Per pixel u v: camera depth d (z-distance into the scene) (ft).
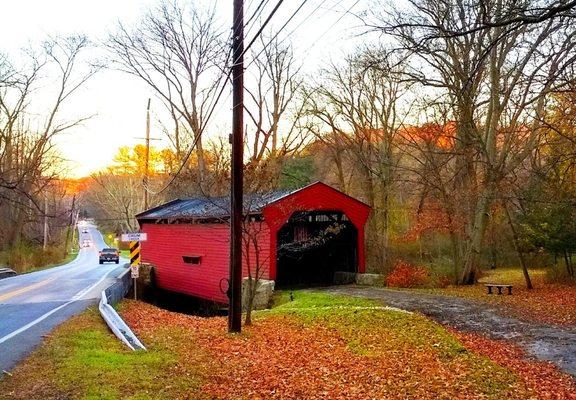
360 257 72.28
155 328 38.73
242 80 36.35
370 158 101.30
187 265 74.64
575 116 47.98
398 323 39.01
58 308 45.75
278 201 62.13
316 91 101.91
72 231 255.29
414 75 64.03
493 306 47.88
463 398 22.61
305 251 75.82
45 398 20.12
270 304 58.70
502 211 86.22
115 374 23.36
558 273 67.82
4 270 93.25
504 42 60.75
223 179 66.90
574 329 37.14
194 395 21.89
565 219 64.34
